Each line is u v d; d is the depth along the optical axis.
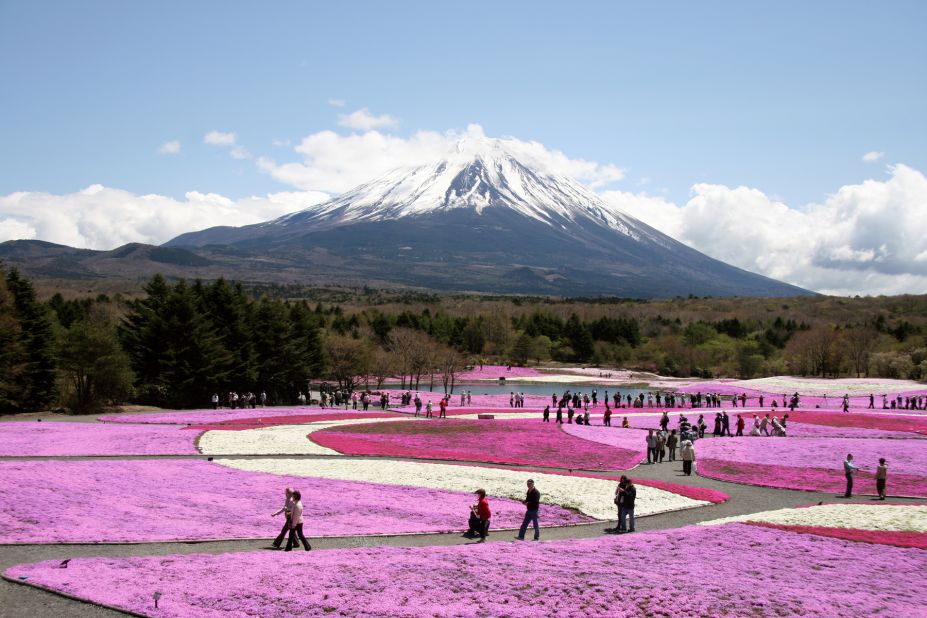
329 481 37.69
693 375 188.88
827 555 25.20
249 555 23.59
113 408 82.25
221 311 100.12
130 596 19.34
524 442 56.56
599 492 36.91
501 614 18.77
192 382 89.19
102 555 23.89
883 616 19.23
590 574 22.17
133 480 35.44
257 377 98.44
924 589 21.81
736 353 187.75
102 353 78.38
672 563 23.73
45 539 25.08
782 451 52.59
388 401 91.38
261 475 38.78
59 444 47.50
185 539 25.83
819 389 123.88
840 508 33.97
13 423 61.41
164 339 89.69
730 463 48.09
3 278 81.38
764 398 110.44
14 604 18.92
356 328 183.12
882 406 97.25
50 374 81.31
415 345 139.62
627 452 52.84
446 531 28.47
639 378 175.12
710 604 19.72
